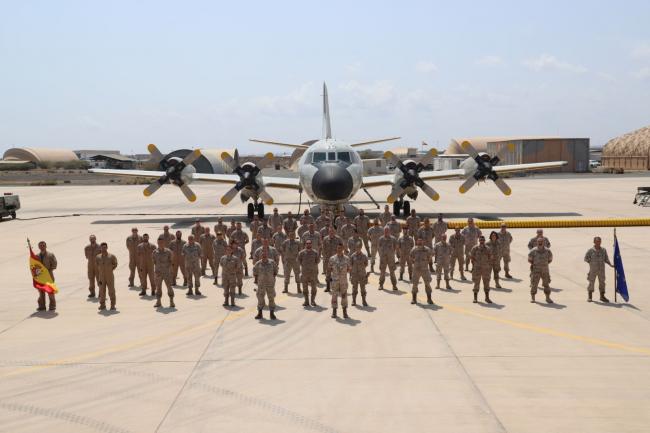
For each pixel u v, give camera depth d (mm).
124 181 88250
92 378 9203
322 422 7555
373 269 18172
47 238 25312
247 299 14359
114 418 7789
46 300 14453
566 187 56188
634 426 7332
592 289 13594
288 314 12938
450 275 16469
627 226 26500
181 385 8859
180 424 7566
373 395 8391
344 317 12570
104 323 12367
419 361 9742
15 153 143500
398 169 28234
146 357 10156
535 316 12414
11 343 11047
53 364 9859
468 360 9758
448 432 7234
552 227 26547
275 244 17578
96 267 14547
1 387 8898
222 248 15984
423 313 12828
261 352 10344
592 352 10078
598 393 8344
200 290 15453
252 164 27984
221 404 8156
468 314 12680
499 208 35594
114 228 28484
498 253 14953
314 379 9023
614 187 55500
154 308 13586
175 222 30938
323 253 15203
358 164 26703
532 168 31875
